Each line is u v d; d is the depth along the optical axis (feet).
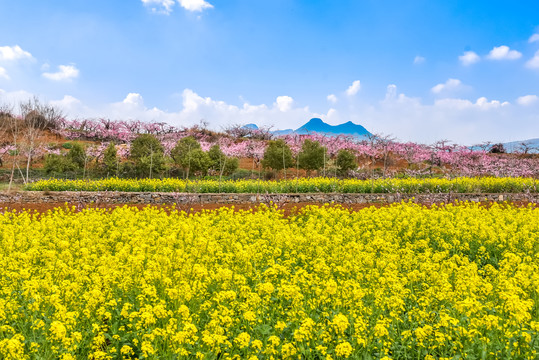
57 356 18.04
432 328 20.16
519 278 25.09
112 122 178.91
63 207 68.85
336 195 76.79
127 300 24.16
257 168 143.54
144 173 118.21
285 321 21.58
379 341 19.25
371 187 83.10
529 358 18.06
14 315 20.30
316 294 23.43
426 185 86.94
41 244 36.45
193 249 29.25
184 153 122.83
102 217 50.44
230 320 19.47
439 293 23.09
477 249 38.32
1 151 128.77
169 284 23.50
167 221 46.96
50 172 117.08
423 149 161.17
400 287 23.77
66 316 19.06
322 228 45.52
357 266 28.60
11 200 72.64
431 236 42.91
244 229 43.88
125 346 18.30
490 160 150.41
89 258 29.63
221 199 74.64
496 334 19.36
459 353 19.27
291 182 86.28
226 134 186.91
